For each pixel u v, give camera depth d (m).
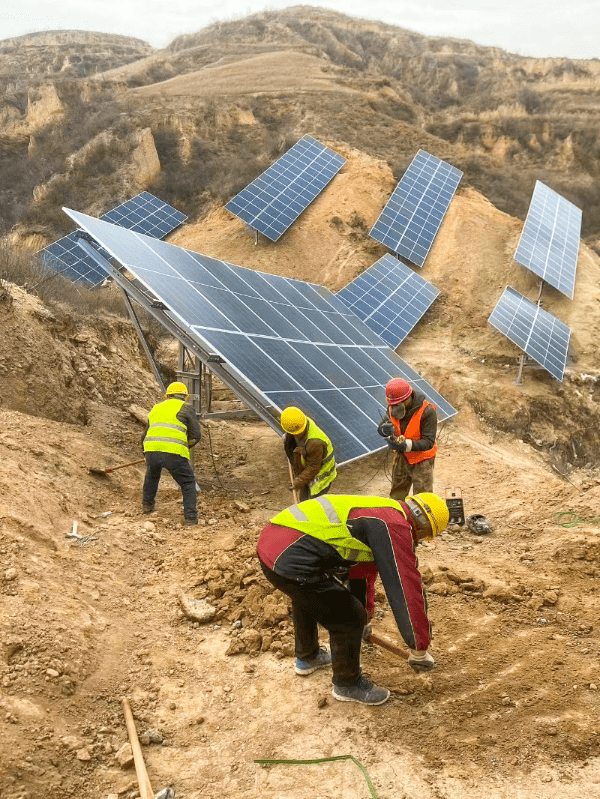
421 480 7.21
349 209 28.88
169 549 6.55
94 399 11.20
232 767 3.72
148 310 10.02
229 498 8.95
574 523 7.68
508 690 4.30
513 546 7.23
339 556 3.78
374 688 4.21
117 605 5.34
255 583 5.55
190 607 5.32
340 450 8.70
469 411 18.33
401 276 23.77
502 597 5.62
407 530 3.74
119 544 6.38
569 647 4.82
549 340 20.55
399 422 7.09
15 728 3.67
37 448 7.75
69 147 35.97
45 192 32.84
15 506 6.05
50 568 5.39
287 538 3.79
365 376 12.45
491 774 3.56
